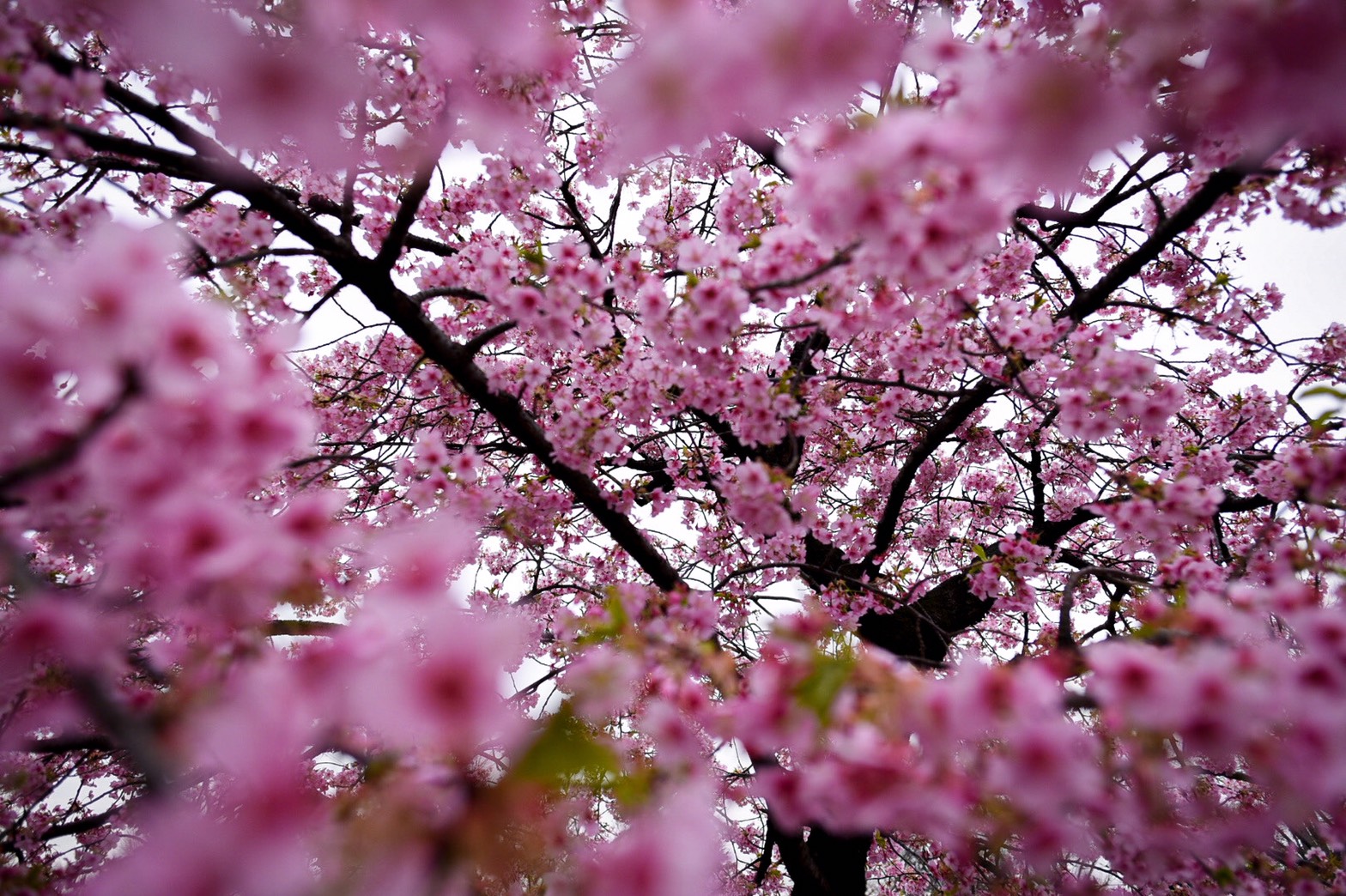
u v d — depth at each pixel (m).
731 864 4.65
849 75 1.40
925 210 1.36
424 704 0.93
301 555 1.14
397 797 1.04
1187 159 2.95
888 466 5.43
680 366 2.77
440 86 2.49
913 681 1.22
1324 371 3.89
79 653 1.12
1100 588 5.53
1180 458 3.47
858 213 1.39
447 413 4.36
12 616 1.63
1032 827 1.34
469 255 3.57
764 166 4.89
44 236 2.12
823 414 2.99
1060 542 5.63
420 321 2.85
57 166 2.75
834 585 3.75
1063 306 3.99
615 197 4.59
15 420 1.11
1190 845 1.99
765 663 1.42
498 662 0.95
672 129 1.53
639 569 5.30
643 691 2.35
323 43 1.65
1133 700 1.20
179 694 1.12
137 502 1.05
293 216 2.54
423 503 2.72
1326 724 1.17
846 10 1.31
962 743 1.47
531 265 2.72
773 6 1.31
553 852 1.38
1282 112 1.28
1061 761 1.14
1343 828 2.03
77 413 1.19
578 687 1.18
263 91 1.59
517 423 3.13
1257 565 2.68
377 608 1.05
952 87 1.68
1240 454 3.85
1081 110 1.20
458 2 1.70
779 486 2.37
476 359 3.96
